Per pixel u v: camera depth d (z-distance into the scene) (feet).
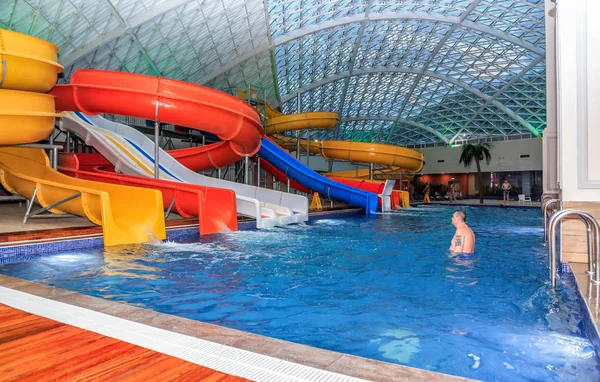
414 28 105.60
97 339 7.91
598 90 15.51
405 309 12.78
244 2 71.77
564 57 15.89
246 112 39.04
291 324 11.34
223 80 102.12
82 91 33.68
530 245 27.58
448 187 155.74
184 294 14.37
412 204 89.20
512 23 97.55
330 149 76.02
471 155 131.54
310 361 6.93
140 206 27.40
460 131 159.02
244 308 12.84
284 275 17.58
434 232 34.24
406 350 9.44
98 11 53.78
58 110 36.50
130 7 57.11
